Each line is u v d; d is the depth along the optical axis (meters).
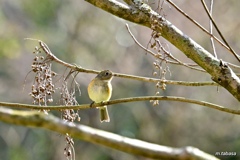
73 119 4.84
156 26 4.70
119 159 17.61
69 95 5.11
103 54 18.69
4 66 18.41
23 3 19.81
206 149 16.69
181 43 4.71
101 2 4.80
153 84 17.66
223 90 16.41
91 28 19.34
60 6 19.83
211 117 16.91
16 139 18.33
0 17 19.23
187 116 17.27
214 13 15.80
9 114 3.08
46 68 5.01
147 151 2.90
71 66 5.40
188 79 16.44
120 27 18.83
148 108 17.84
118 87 17.88
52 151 17.95
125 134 17.73
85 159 17.83
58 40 19.05
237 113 4.56
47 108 4.72
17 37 19.02
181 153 2.88
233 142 16.31
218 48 15.29
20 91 17.95
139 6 4.81
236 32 15.52
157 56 4.96
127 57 18.08
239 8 16.08
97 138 3.00
